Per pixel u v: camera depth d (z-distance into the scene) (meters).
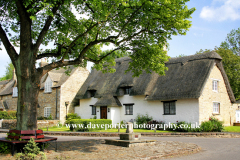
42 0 10.31
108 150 10.98
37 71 10.84
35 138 10.05
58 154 9.96
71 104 32.50
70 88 32.53
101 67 16.48
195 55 25.75
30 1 9.78
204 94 22.73
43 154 9.05
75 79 33.28
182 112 22.95
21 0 10.09
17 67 10.44
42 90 34.38
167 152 10.28
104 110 28.94
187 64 25.06
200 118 21.75
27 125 10.23
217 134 18.61
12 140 9.88
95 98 30.72
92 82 32.12
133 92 26.59
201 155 10.14
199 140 15.70
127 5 10.53
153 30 13.28
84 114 31.81
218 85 25.02
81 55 12.43
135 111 27.16
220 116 24.75
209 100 23.33
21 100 10.30
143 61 14.42
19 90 10.41
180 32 12.72
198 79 22.33
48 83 33.34
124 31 13.91
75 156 9.55
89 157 9.36
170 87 23.91
